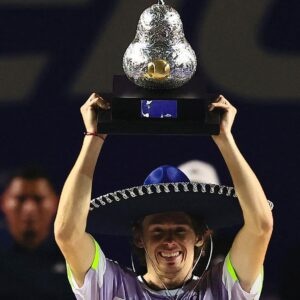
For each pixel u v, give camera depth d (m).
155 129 23.48
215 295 25.19
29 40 34.22
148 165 34.38
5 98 34.16
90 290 25.03
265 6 34.22
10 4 34.16
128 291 25.22
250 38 34.19
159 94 23.56
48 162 34.22
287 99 34.25
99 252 25.12
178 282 25.22
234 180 24.55
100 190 34.31
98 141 24.27
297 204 34.44
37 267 29.58
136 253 25.75
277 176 34.44
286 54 34.19
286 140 34.41
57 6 34.19
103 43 34.19
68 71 34.22
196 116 23.50
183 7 34.12
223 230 30.38
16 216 30.83
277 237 34.31
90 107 23.97
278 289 33.22
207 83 34.09
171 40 23.62
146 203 25.11
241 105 34.25
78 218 24.45
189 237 25.23
